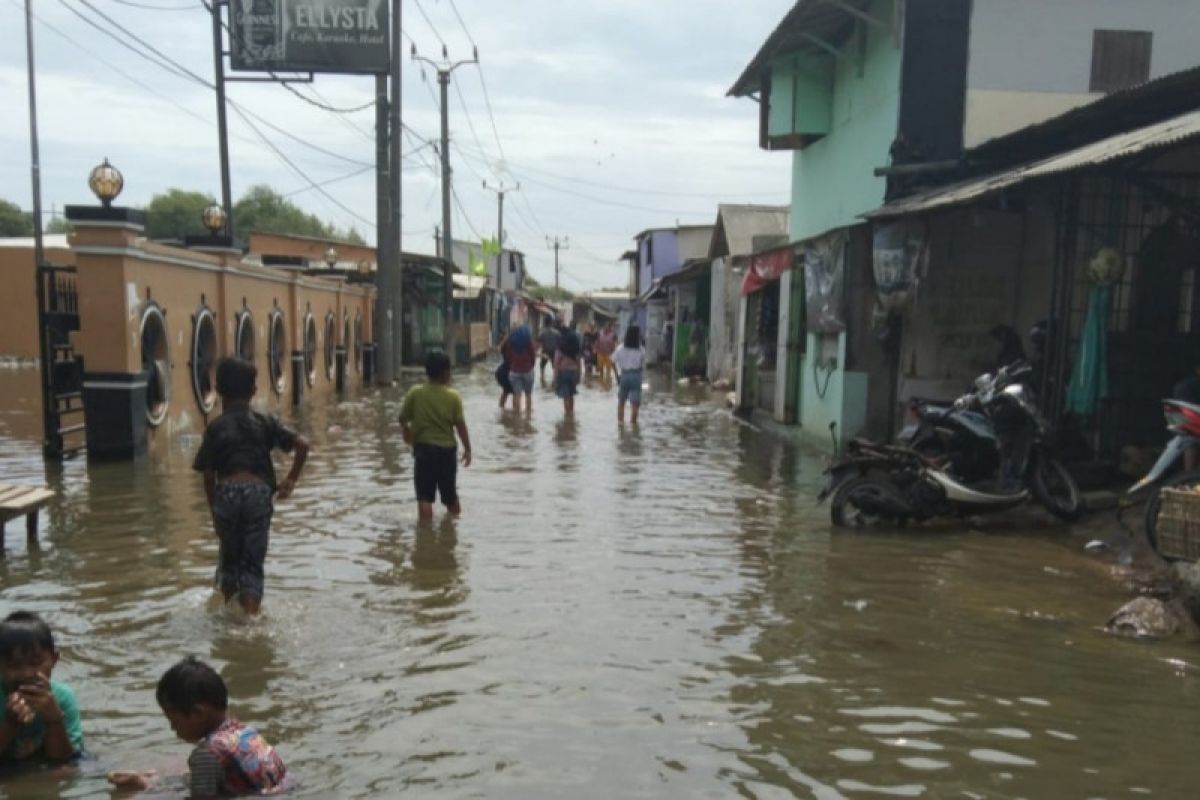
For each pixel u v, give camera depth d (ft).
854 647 18.22
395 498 32.71
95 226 37.88
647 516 30.30
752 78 62.03
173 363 44.78
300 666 16.93
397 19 83.97
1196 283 34.27
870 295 43.47
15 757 13.15
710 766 13.33
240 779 12.25
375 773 13.02
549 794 12.50
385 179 86.12
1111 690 16.19
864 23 48.24
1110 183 35.12
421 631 18.85
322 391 75.51
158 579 22.34
